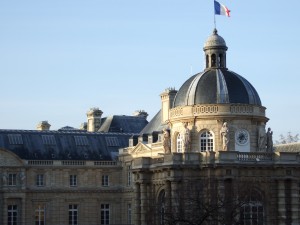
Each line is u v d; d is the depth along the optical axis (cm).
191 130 9500
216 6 10038
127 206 13025
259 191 9088
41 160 12850
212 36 9956
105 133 13825
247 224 9000
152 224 9112
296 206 9112
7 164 12550
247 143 9475
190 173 9006
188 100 9625
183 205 8112
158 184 9394
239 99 9525
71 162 13050
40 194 12794
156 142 11794
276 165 9069
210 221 8050
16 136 13088
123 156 13125
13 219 12544
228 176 8844
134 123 15300
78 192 13025
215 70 9788
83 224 13012
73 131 14012
